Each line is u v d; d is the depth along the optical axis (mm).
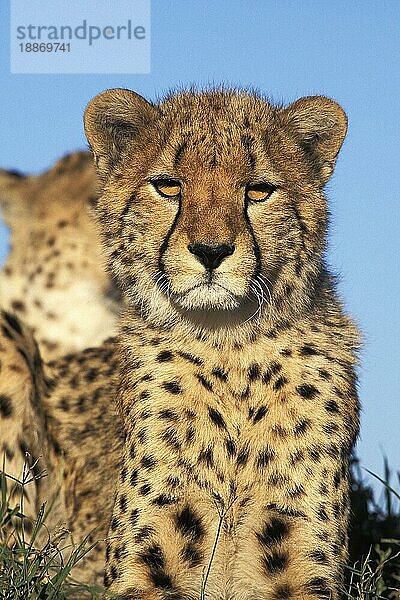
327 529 9852
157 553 9797
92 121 10766
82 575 11414
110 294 17078
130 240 10172
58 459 11711
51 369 12156
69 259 17344
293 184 10156
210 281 9523
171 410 9961
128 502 9945
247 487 9867
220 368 9977
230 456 9883
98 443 11477
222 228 9500
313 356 10133
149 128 10555
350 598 9734
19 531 11406
